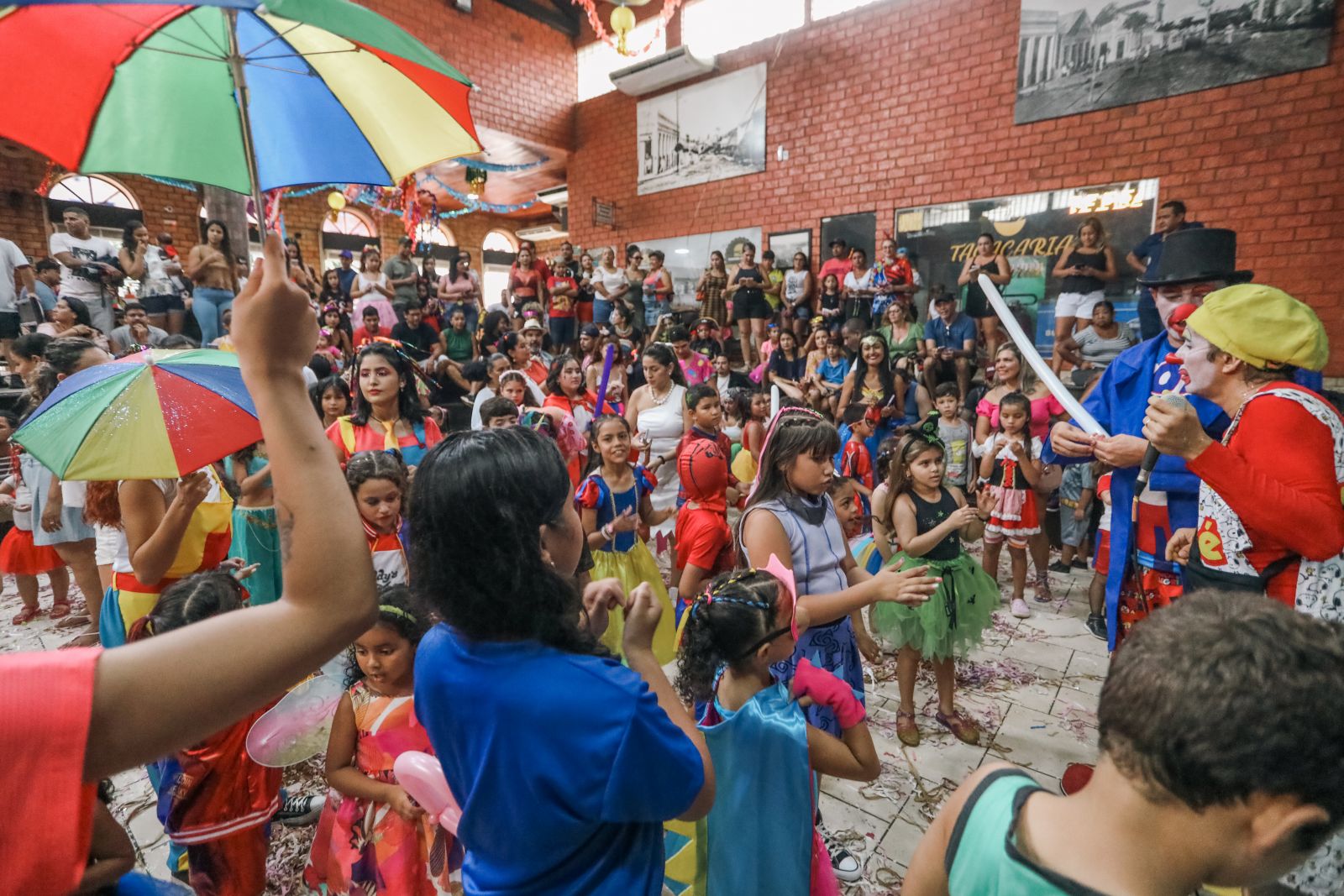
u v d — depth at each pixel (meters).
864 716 1.44
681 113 9.85
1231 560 1.61
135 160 0.74
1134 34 6.46
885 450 4.84
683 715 1.06
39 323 6.27
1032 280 7.20
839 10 8.38
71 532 3.60
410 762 1.33
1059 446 2.05
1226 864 0.57
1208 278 2.07
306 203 13.91
